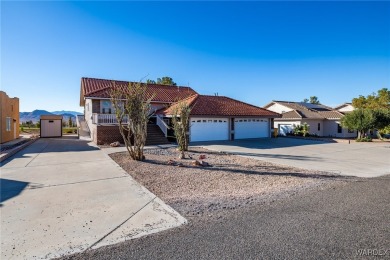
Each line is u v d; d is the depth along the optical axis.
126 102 11.95
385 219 5.05
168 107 23.92
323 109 40.88
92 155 13.78
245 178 8.95
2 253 3.88
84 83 26.17
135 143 12.12
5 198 6.55
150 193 7.01
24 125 47.34
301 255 3.72
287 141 22.86
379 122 23.58
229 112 22.70
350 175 9.54
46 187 7.60
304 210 5.59
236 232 4.50
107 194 6.93
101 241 4.25
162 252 3.85
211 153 15.20
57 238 4.36
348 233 4.43
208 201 6.30
